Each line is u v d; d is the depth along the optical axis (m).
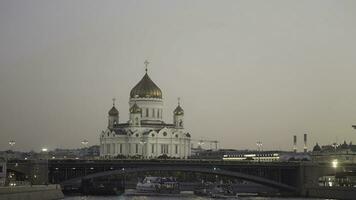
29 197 175.12
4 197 151.38
